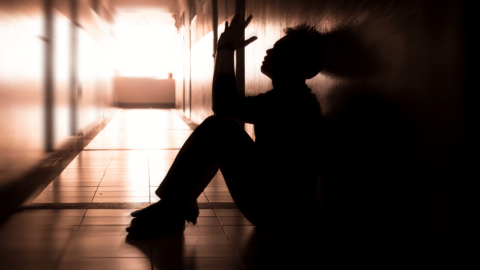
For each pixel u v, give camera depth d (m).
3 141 2.70
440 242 1.11
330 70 1.92
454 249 1.06
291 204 1.83
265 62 1.95
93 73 8.25
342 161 1.80
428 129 1.16
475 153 0.98
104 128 8.36
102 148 5.68
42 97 3.99
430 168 1.16
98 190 3.21
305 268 1.70
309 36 2.07
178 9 14.15
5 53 2.84
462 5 1.01
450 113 1.06
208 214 2.54
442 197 1.10
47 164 4.10
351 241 1.72
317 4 2.07
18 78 3.16
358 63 1.62
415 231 1.25
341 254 1.80
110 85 12.46
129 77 17.34
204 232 2.18
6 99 2.82
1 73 2.73
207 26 7.94
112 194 3.08
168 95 17.61
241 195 1.86
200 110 8.99
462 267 1.02
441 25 1.09
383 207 1.44
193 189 1.97
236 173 1.85
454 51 1.04
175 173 1.95
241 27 1.95
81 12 6.84
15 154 2.98
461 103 1.02
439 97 1.11
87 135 7.04
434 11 1.13
